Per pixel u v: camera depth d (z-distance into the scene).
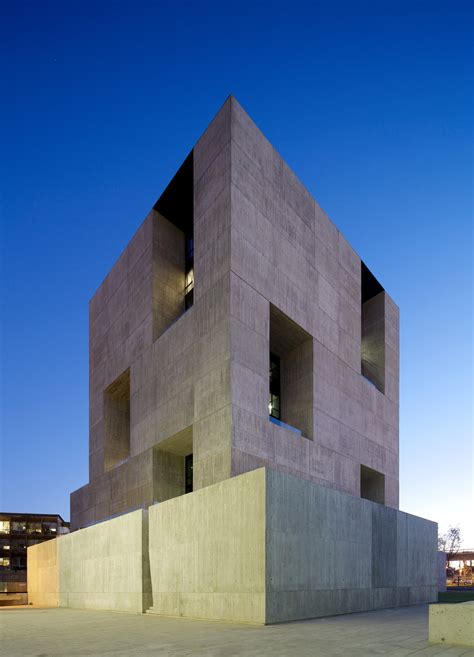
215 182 25.20
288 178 28.33
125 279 34.72
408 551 24.84
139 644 10.34
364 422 32.84
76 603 28.34
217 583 16.55
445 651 8.65
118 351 34.62
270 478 15.47
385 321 38.50
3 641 11.41
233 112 24.91
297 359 28.95
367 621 15.06
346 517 19.44
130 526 22.23
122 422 37.53
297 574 15.96
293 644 9.84
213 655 8.59
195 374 24.70
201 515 17.78
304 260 28.59
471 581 82.31
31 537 84.62
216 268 24.20
